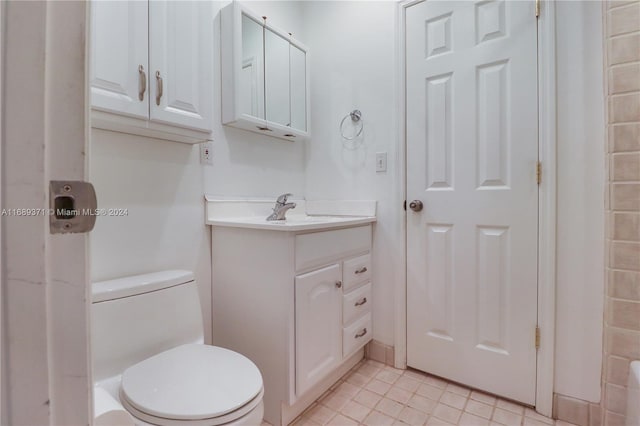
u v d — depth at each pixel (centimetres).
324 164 205
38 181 34
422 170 169
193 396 85
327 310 144
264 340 132
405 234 174
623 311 117
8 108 32
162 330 115
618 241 118
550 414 136
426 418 136
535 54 138
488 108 150
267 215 183
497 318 149
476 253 154
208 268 153
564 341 134
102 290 103
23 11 33
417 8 169
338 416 137
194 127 125
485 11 150
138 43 107
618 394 118
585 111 128
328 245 144
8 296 32
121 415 70
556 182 134
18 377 33
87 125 38
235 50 152
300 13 208
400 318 175
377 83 183
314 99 209
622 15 116
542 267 138
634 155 114
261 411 90
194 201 147
